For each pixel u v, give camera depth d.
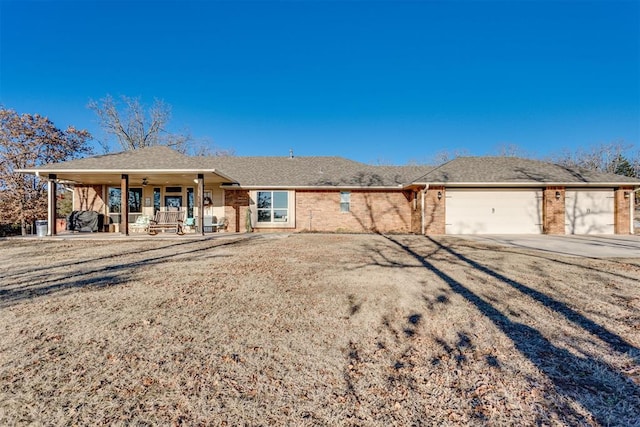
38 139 21.12
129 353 2.96
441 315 3.97
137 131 30.22
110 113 28.58
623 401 2.21
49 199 13.64
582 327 3.58
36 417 2.04
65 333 3.42
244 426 1.97
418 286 5.39
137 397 2.27
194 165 13.62
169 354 2.95
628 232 15.16
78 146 23.41
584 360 2.81
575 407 2.15
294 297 4.77
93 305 4.38
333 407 2.16
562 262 7.60
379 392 2.34
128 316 3.96
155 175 14.36
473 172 16.19
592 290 5.12
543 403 2.20
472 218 15.46
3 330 3.49
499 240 12.57
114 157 14.16
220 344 3.16
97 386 2.41
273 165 19.80
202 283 5.62
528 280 5.80
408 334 3.40
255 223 17.31
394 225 17.47
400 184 17.28
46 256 8.64
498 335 3.36
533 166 17.03
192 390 2.36
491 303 4.45
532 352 2.97
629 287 5.30
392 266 7.19
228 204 17.39
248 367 2.71
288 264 7.42
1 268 6.98
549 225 15.16
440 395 2.30
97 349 3.04
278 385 2.43
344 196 17.50
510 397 2.27
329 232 16.84
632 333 3.40
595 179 15.34
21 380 2.48
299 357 2.89
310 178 18.00
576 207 15.30
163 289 5.23
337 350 3.03
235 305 4.39
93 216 16.42
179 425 1.97
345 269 6.85
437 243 11.56
